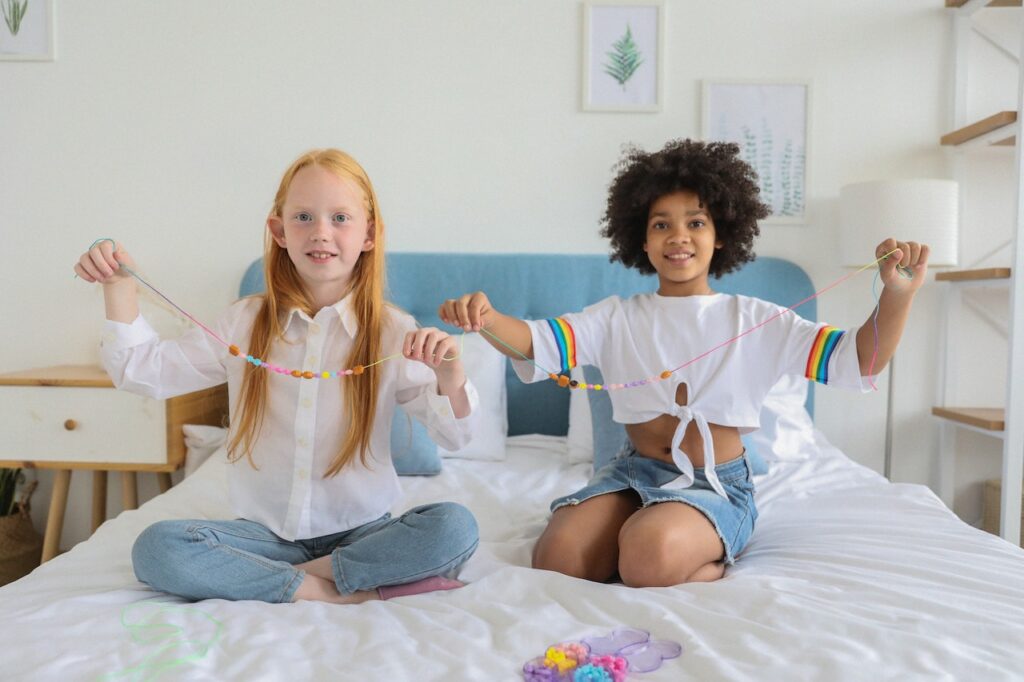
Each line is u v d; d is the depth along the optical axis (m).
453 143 2.46
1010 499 2.15
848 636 0.95
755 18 2.44
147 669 0.89
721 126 2.45
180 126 2.45
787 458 2.02
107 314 1.30
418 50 2.45
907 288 1.33
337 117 2.46
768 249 2.48
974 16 2.43
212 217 2.46
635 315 1.51
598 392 1.91
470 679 0.87
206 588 1.14
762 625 0.98
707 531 1.27
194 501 1.61
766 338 1.46
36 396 2.11
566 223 2.48
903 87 2.45
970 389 2.50
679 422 1.42
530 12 2.44
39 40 2.42
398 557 1.19
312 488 1.31
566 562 1.26
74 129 2.44
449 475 1.93
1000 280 2.24
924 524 1.45
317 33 2.44
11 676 0.87
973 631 0.96
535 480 1.90
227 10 2.43
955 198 2.18
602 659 0.90
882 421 2.51
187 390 1.37
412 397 1.37
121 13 2.42
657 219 1.51
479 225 2.48
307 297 1.38
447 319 1.38
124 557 1.32
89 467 2.12
